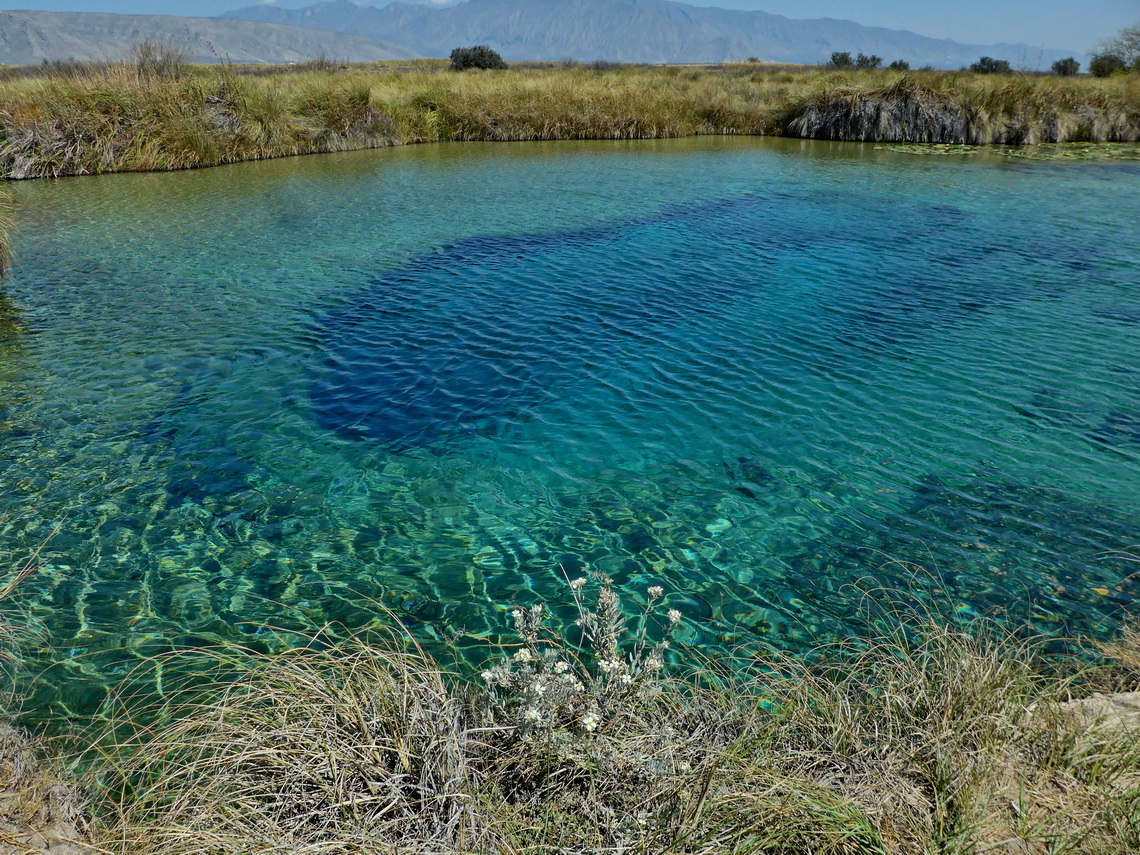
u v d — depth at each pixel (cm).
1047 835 227
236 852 220
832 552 482
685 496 551
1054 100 2545
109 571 459
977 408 678
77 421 650
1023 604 425
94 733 331
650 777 247
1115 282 1035
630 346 834
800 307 955
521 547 494
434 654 395
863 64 4288
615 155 2253
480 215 1455
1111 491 543
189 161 1947
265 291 1009
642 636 408
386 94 2547
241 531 506
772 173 1920
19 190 1622
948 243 1244
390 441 632
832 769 267
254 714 282
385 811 236
